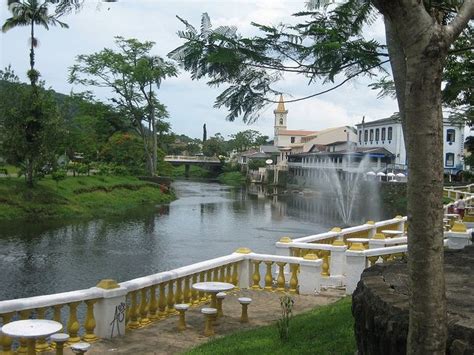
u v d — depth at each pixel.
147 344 7.26
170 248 26.69
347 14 5.82
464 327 3.45
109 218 38.06
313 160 81.00
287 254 11.45
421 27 3.18
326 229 35.84
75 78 60.31
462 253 6.37
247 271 10.52
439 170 3.24
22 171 39.97
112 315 7.40
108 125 65.25
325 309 8.54
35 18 34.31
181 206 49.78
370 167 63.06
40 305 6.62
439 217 3.24
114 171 59.16
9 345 6.32
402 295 4.25
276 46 5.44
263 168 99.94
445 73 8.01
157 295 8.62
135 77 58.34
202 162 115.25
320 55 5.69
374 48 5.76
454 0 5.33
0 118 39.75
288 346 6.53
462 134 58.00
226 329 8.09
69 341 7.04
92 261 22.80
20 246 25.70
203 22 4.97
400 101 4.84
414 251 3.26
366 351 4.32
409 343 3.32
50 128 39.53
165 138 81.12
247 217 42.12
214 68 5.32
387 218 43.72
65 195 40.97
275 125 112.38
